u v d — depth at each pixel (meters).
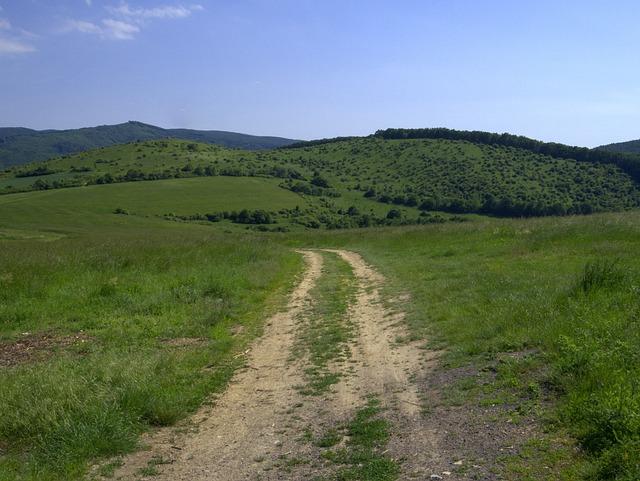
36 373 7.27
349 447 5.29
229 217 81.25
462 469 4.47
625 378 5.24
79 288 13.27
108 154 141.75
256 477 4.83
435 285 13.16
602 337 6.53
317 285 16.11
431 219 75.00
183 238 27.17
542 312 8.38
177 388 7.18
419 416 5.84
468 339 8.21
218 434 5.96
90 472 5.00
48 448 5.33
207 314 11.56
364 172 119.56
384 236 30.53
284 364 8.55
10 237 44.75
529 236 19.50
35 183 101.94
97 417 5.73
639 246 14.55
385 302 12.52
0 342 9.94
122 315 11.59
